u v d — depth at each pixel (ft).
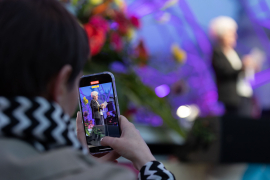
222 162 5.32
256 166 5.57
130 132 2.02
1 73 1.16
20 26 1.18
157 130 5.26
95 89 2.21
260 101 14.25
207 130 5.52
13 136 1.11
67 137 1.19
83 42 1.33
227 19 8.66
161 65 8.29
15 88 1.17
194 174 5.65
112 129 2.12
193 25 15.03
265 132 5.55
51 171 1.00
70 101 1.35
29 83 1.18
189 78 13.67
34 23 1.19
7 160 1.02
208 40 14.83
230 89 8.16
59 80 1.22
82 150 1.27
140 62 5.35
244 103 8.26
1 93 1.17
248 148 5.46
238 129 5.47
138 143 1.94
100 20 4.37
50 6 1.28
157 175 1.71
